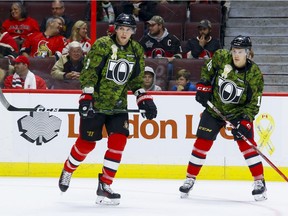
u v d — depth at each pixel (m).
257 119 14.62
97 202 11.57
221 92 11.89
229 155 14.66
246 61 11.81
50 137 14.73
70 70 15.66
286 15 19.39
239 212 11.06
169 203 11.84
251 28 19.31
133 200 12.09
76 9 18.84
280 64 18.08
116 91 11.27
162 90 15.60
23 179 14.42
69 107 14.66
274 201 12.20
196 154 12.31
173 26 18.14
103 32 18.14
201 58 16.70
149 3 18.91
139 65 11.33
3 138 14.73
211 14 19.02
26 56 15.97
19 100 14.66
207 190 13.35
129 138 14.73
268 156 14.65
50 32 17.25
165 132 14.69
